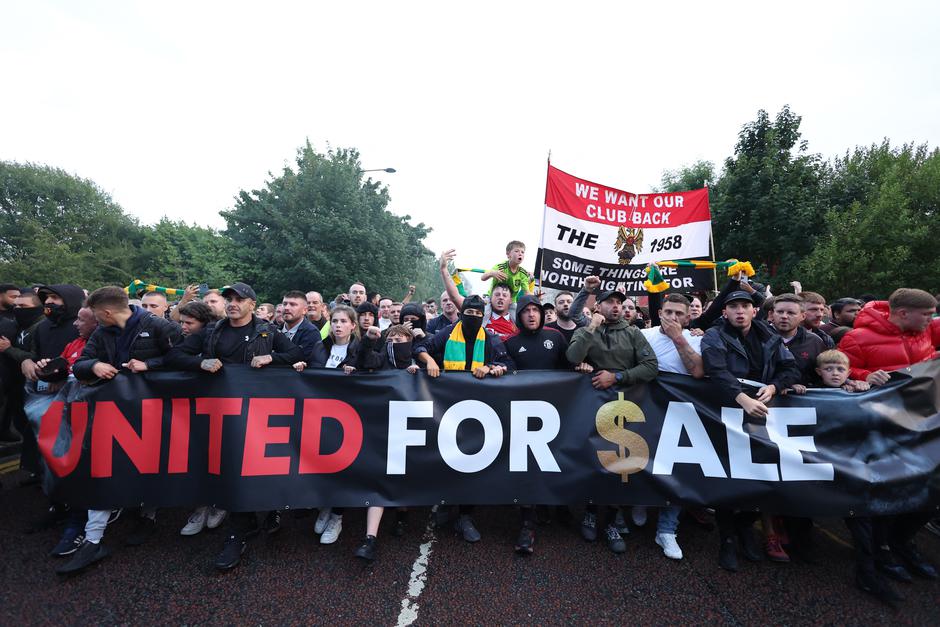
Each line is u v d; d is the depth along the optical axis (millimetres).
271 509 2992
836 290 12445
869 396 3033
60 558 2947
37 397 3205
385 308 6766
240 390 3156
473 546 3229
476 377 3289
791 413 3068
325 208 22297
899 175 13500
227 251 22875
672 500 3080
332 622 2414
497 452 3215
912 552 3035
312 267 20938
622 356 3281
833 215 12531
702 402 3197
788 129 14305
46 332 3791
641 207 5555
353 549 3158
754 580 2869
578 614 2514
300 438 3141
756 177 13859
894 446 2969
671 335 3205
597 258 5449
